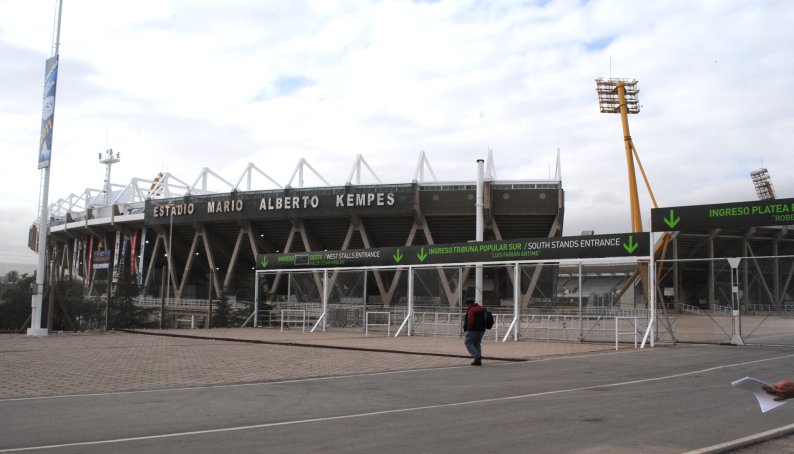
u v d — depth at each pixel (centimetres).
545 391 1005
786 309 2359
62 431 679
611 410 818
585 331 2255
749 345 2033
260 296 3503
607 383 1107
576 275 2391
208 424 725
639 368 1362
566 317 2298
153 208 8500
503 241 2408
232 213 7725
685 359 1568
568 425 718
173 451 587
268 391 1005
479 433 674
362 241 7919
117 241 9706
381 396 952
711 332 2486
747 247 5525
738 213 1891
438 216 7144
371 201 7044
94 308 6294
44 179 2539
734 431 686
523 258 2333
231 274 8319
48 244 12206
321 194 7256
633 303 2427
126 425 716
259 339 2236
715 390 1008
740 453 593
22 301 5828
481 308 1455
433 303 2858
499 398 930
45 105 2589
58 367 1326
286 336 2445
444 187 7000
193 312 7125
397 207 6981
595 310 2298
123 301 6456
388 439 645
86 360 1477
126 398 921
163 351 1753
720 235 5297
